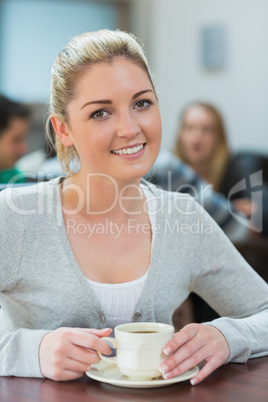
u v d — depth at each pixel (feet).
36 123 20.36
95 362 4.57
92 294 5.36
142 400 4.20
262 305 5.98
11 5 20.29
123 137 5.05
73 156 5.68
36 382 4.59
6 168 12.12
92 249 5.49
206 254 6.00
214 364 4.71
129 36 5.31
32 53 20.67
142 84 5.10
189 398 4.23
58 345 4.59
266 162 15.85
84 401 4.18
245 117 20.36
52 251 5.37
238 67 20.33
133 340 4.40
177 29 21.18
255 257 10.45
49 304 5.35
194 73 21.01
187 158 15.28
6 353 4.77
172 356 4.53
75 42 5.27
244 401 4.16
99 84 5.03
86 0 21.04
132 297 5.49
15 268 5.32
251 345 5.09
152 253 5.62
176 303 5.84
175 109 21.45
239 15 20.13
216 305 6.21
